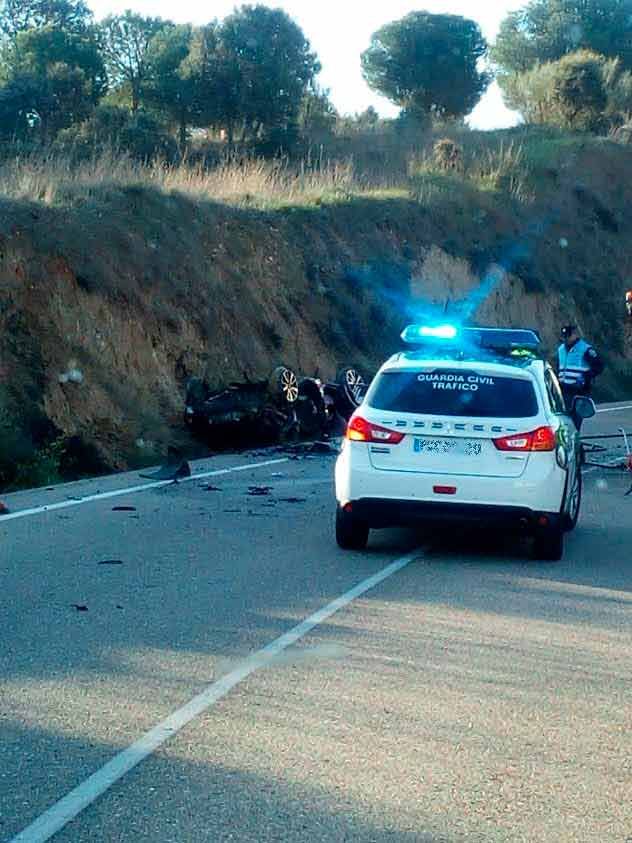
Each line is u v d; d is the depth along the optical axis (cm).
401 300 3269
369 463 1164
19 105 4250
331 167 3922
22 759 627
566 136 5741
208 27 5028
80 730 672
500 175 4428
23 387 1888
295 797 583
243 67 4891
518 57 8525
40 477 1691
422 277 3488
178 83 4844
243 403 2070
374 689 757
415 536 1312
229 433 2066
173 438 2047
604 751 657
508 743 666
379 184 3906
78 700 724
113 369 2119
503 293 3781
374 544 1261
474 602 1000
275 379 2173
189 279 2481
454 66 7238
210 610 954
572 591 1053
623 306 4269
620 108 6694
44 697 728
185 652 832
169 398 2197
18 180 2406
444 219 3781
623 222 4712
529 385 1182
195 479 1723
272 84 4938
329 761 631
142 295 2311
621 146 5281
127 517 1399
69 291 2133
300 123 5134
